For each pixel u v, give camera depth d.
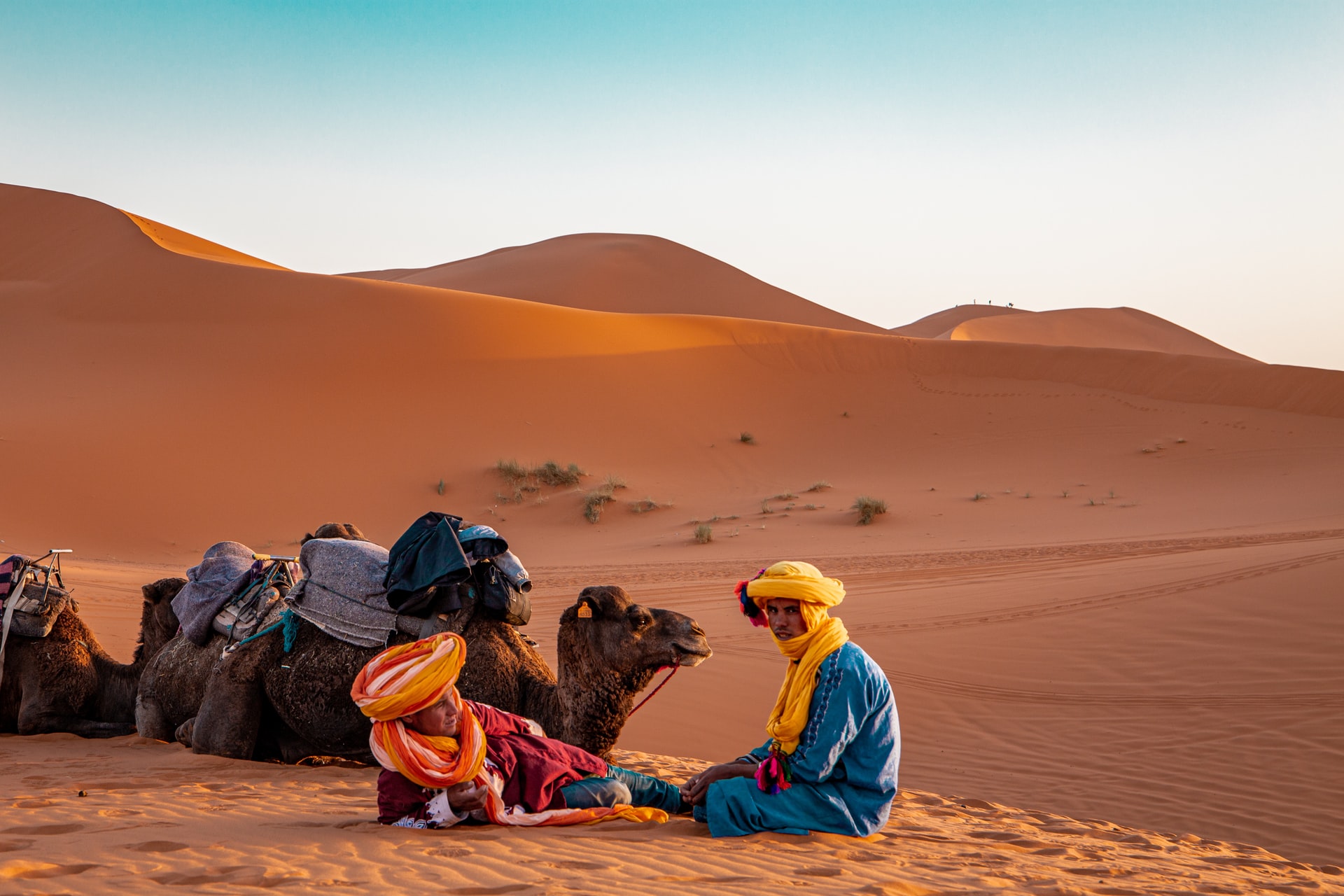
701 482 41.25
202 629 7.26
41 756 6.99
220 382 42.50
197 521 32.53
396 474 38.12
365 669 4.64
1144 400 50.66
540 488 38.50
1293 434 44.03
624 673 5.87
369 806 5.37
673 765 7.68
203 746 6.82
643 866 4.12
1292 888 5.02
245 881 3.68
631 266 107.56
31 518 30.19
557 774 4.93
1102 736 10.30
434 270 121.19
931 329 144.12
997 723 10.94
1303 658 11.67
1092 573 18.05
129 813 4.87
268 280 52.94
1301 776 8.97
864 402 51.38
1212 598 14.29
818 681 4.85
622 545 32.03
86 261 60.25
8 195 72.00
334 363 45.06
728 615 16.70
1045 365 55.28
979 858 4.90
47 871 3.71
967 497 37.44
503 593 6.48
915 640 14.05
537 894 3.62
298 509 34.59
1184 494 36.66
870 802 5.00
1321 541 19.69
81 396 40.81
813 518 34.88
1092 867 4.98
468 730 4.71
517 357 48.59
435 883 3.74
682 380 50.34
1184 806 8.48
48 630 7.81
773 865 4.27
